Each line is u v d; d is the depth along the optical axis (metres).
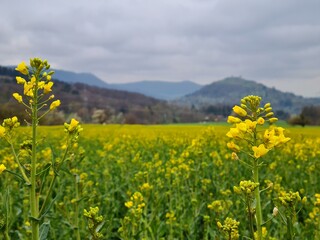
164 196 0.89
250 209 0.35
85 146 2.12
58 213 0.71
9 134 0.37
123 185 0.99
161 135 2.65
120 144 2.07
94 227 0.41
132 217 0.58
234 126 0.43
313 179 1.09
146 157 1.61
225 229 0.40
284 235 0.64
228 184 1.08
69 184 0.98
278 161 1.38
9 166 0.87
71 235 0.69
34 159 0.36
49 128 3.65
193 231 0.69
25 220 0.68
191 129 3.64
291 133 2.93
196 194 0.85
